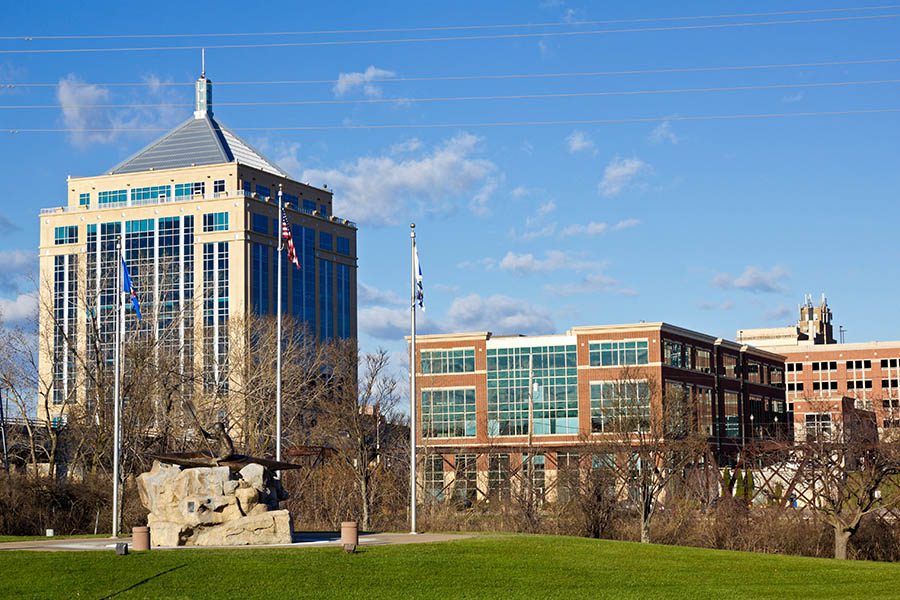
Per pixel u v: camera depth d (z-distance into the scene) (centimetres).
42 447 9856
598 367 14450
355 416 10306
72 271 19438
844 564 5678
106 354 13650
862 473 8669
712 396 15350
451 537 6134
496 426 14838
